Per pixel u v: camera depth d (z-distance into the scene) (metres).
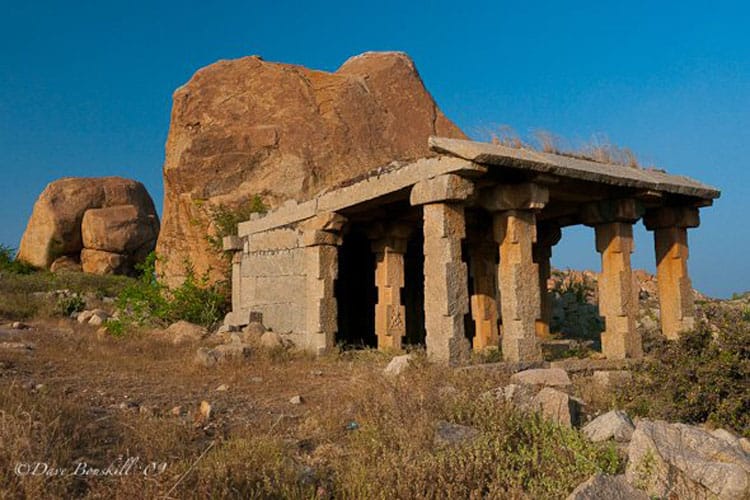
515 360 9.01
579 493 3.81
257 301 14.17
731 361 6.81
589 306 18.08
